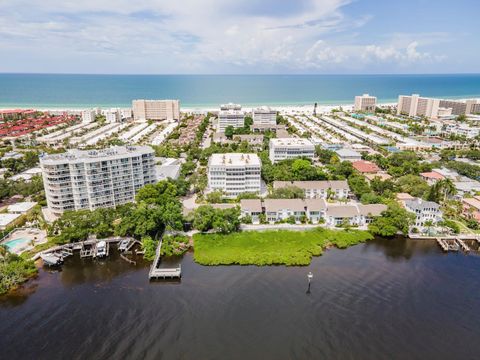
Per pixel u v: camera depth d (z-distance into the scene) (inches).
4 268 5733.3
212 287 5669.3
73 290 5634.8
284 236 7155.5
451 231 7436.0
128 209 7431.1
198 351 4434.1
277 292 5546.3
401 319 4995.1
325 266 6264.8
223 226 7170.3
